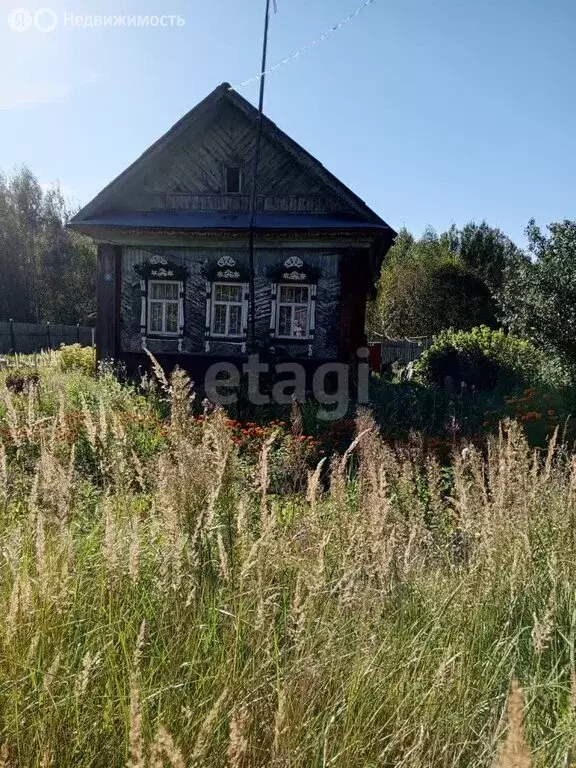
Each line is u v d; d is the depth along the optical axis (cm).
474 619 274
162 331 1531
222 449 334
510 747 131
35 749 191
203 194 1573
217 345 1507
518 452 421
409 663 234
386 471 442
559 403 1023
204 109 1503
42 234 4672
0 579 252
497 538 326
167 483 316
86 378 1329
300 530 314
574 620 283
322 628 240
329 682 219
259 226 1416
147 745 187
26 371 1529
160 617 253
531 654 270
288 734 188
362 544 287
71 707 202
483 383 1736
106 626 240
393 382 1633
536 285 1370
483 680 246
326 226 1405
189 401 394
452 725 215
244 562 251
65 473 326
